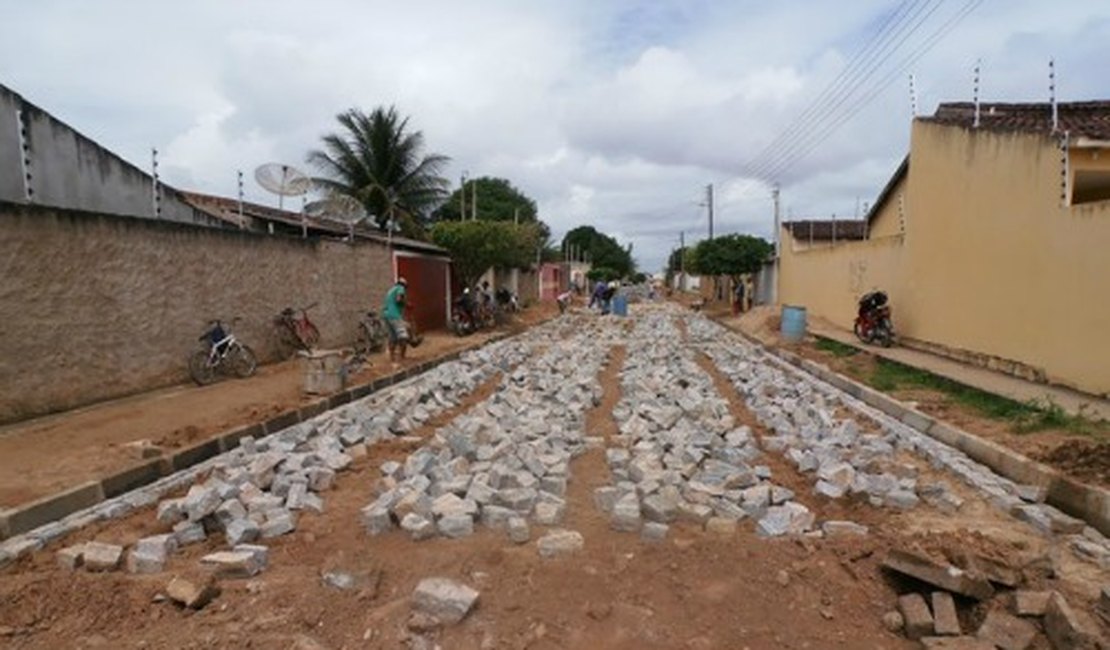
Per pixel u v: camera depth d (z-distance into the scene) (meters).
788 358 15.21
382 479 6.02
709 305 43.53
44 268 8.09
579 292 62.22
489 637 3.59
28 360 7.92
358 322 16.81
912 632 3.58
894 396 9.69
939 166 13.70
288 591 4.03
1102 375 8.73
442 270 22.92
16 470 6.00
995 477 6.04
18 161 9.94
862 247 18.95
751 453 6.93
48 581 4.00
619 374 13.06
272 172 14.47
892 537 4.64
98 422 7.91
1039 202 10.16
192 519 4.96
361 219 22.12
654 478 5.70
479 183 58.78
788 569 4.21
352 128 30.06
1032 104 15.50
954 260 13.01
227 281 11.78
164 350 10.20
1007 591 3.82
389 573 4.25
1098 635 3.29
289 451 6.94
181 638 3.54
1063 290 9.55
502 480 5.65
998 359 11.34
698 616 3.76
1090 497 5.22
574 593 3.98
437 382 11.19
